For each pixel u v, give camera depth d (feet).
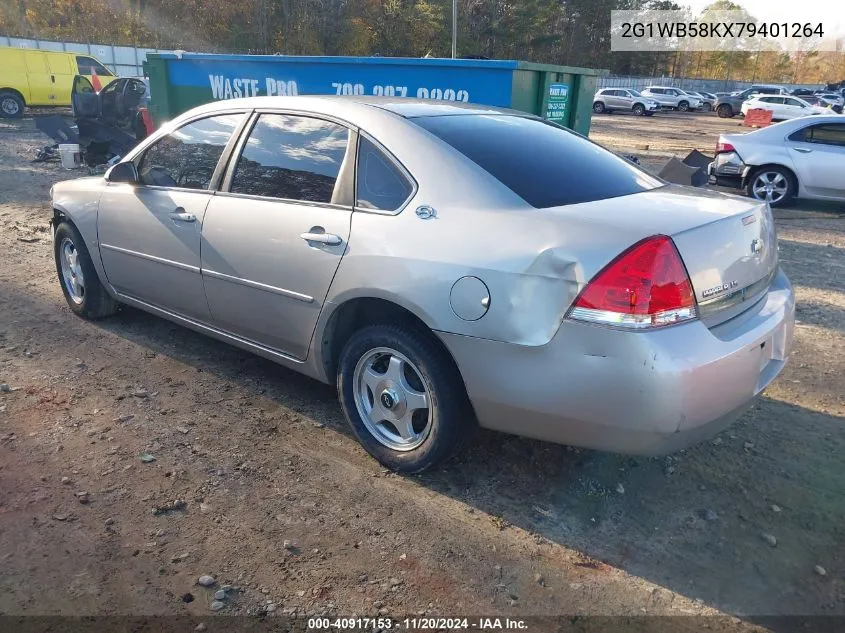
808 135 35.94
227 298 12.32
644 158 57.62
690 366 7.98
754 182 37.27
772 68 299.99
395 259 9.66
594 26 258.37
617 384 8.08
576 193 9.82
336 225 10.46
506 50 195.72
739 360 8.52
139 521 9.23
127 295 14.97
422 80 28.89
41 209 30.19
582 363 8.24
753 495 10.39
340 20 148.25
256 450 11.15
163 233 13.23
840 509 10.09
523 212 9.06
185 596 7.96
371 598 8.07
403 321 10.07
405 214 9.84
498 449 11.37
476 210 9.32
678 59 289.33
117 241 14.40
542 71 28.04
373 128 10.61
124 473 10.30
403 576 8.45
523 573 8.59
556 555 8.95
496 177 9.62
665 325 8.04
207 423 11.94
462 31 182.50
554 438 9.04
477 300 8.88
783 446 11.85
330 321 10.82
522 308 8.57
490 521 9.57
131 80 42.32
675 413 8.04
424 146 10.09
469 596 8.17
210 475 10.37
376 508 9.75
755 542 9.34
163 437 11.38
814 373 15.06
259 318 11.91
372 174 10.40
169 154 13.64
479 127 11.06
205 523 9.27
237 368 14.17
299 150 11.46
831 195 35.47
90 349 14.84
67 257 16.53
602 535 9.37
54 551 8.59
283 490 10.09
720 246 8.77
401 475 10.56
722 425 8.88
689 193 10.73
